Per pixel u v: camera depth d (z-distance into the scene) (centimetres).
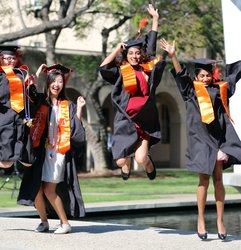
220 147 1269
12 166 1408
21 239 1286
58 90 1378
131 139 1293
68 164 1377
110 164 5169
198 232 1287
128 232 1416
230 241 1265
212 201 2431
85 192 3070
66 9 4475
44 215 1414
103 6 4906
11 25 5172
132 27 5034
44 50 5347
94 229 1482
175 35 4488
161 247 1177
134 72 1314
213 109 1277
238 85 2077
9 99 1304
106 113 6303
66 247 1173
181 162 6450
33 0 5325
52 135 1364
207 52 5653
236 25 2127
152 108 1292
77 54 5266
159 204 2356
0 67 1320
